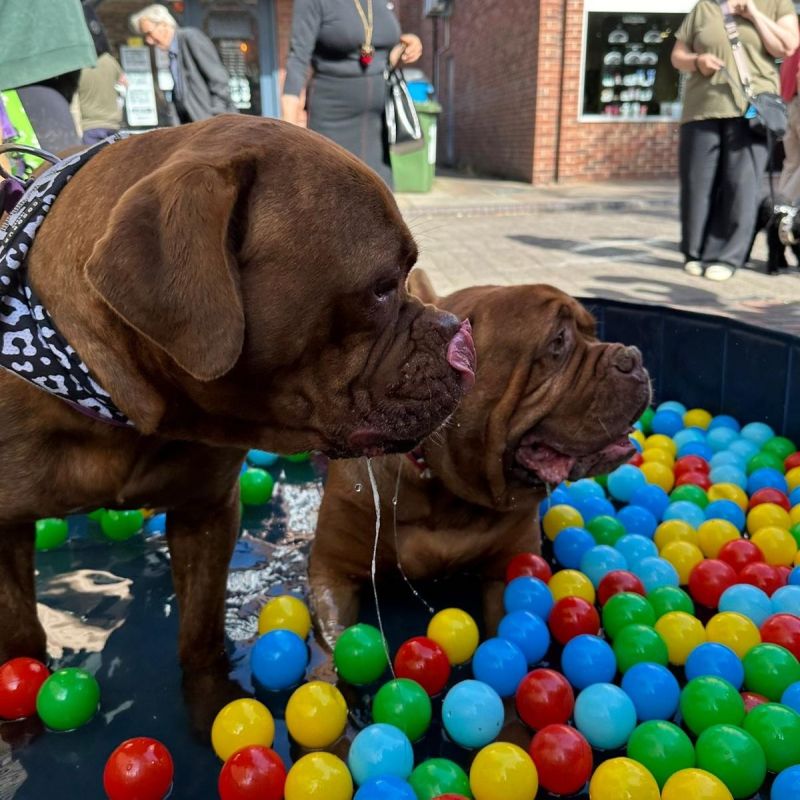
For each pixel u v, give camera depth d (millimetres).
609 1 13805
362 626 2480
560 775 1983
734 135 6664
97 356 1896
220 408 1917
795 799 1841
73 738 2217
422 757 2166
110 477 2111
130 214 1641
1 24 3627
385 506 2684
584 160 14508
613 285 6766
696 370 4539
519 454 2721
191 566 2455
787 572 2941
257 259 1774
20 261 1968
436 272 7512
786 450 3984
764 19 6449
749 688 2363
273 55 13664
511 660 2355
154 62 13281
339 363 1901
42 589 2977
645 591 2863
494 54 16406
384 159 5984
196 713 2314
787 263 7324
